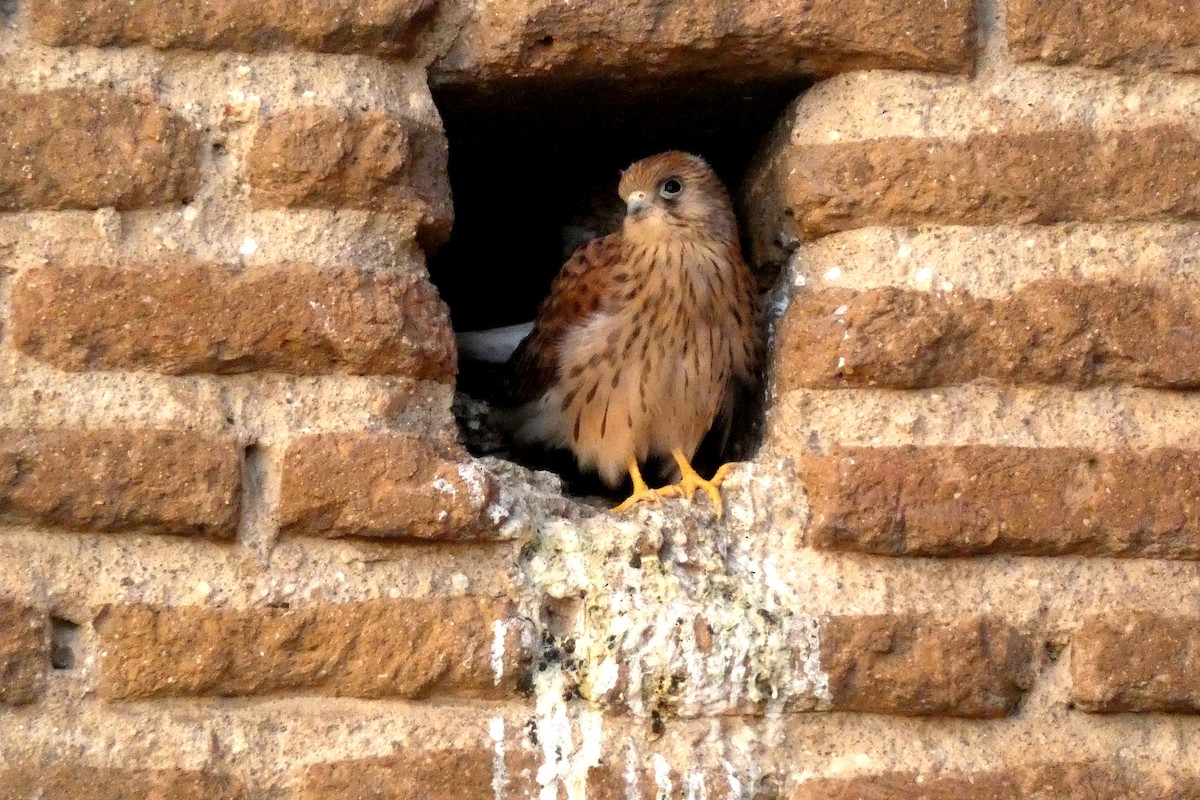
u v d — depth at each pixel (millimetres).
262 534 4969
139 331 4977
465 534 5059
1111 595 5238
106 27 5152
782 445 5520
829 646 5141
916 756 5117
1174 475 5246
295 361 5066
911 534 5219
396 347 5121
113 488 4859
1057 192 5410
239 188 5164
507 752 4945
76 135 5070
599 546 5227
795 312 5562
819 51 5566
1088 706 5172
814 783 5055
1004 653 5164
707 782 5004
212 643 4848
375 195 5230
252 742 4832
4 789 4672
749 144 6625
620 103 6043
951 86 5531
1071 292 5348
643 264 6531
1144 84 5520
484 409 7195
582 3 5496
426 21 5469
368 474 5004
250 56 5254
